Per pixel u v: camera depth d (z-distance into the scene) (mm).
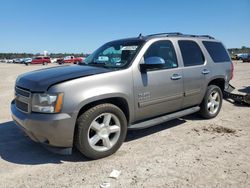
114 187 3279
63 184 3387
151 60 4465
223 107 7488
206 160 3994
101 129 4035
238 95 7652
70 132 3715
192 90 5473
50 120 3592
